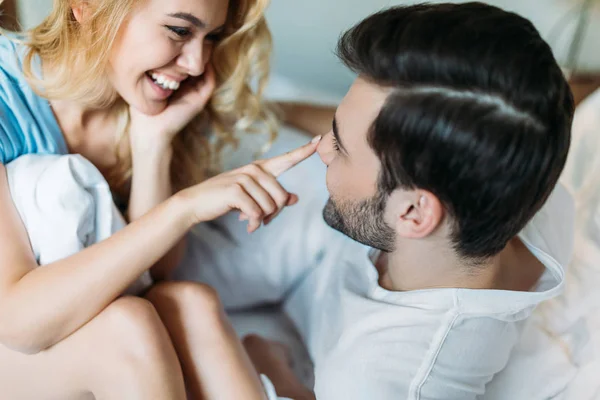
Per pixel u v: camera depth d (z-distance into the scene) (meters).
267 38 1.23
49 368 0.93
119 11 0.95
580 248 1.15
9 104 1.02
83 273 0.89
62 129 1.12
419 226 0.81
